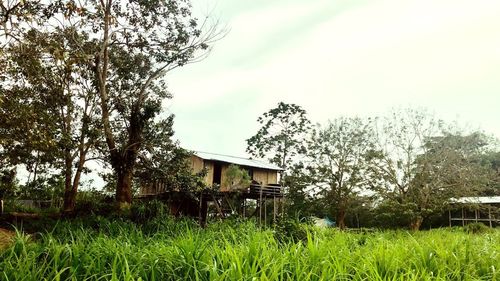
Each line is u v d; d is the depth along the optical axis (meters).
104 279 4.57
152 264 4.74
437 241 7.50
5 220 19.23
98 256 4.96
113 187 30.17
